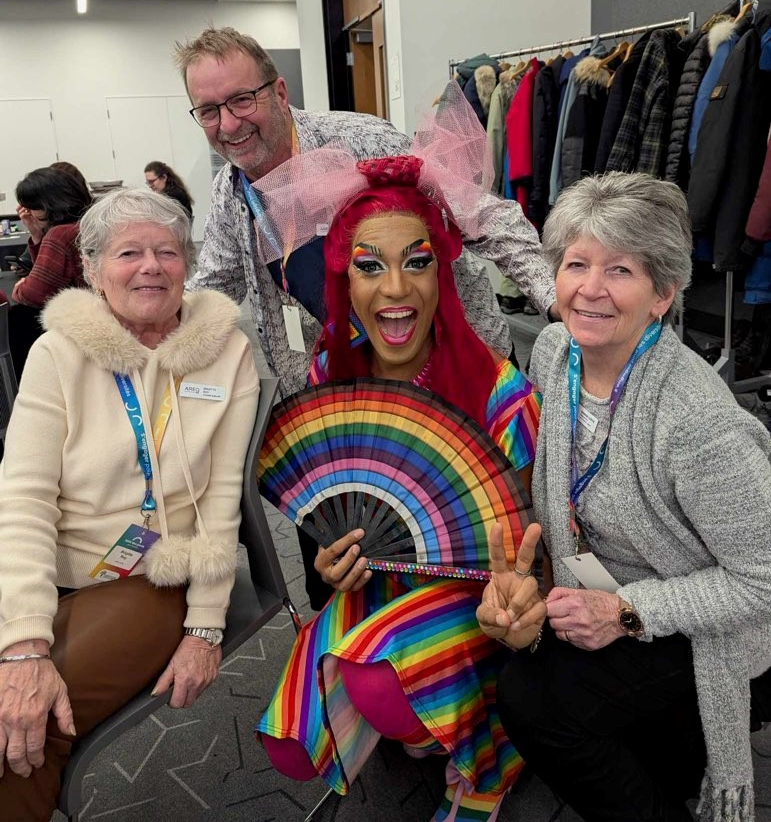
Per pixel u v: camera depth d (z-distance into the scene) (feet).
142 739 5.50
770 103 9.78
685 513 3.60
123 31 35.81
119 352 4.13
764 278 10.47
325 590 5.24
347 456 4.43
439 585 4.35
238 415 4.42
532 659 3.98
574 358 3.97
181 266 4.34
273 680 6.10
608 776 3.81
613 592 3.85
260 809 4.83
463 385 4.60
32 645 3.56
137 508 4.18
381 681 3.95
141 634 3.90
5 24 34.55
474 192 4.56
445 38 15.71
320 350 5.09
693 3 13.60
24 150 36.04
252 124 5.60
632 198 3.49
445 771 4.80
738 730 3.67
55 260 11.05
